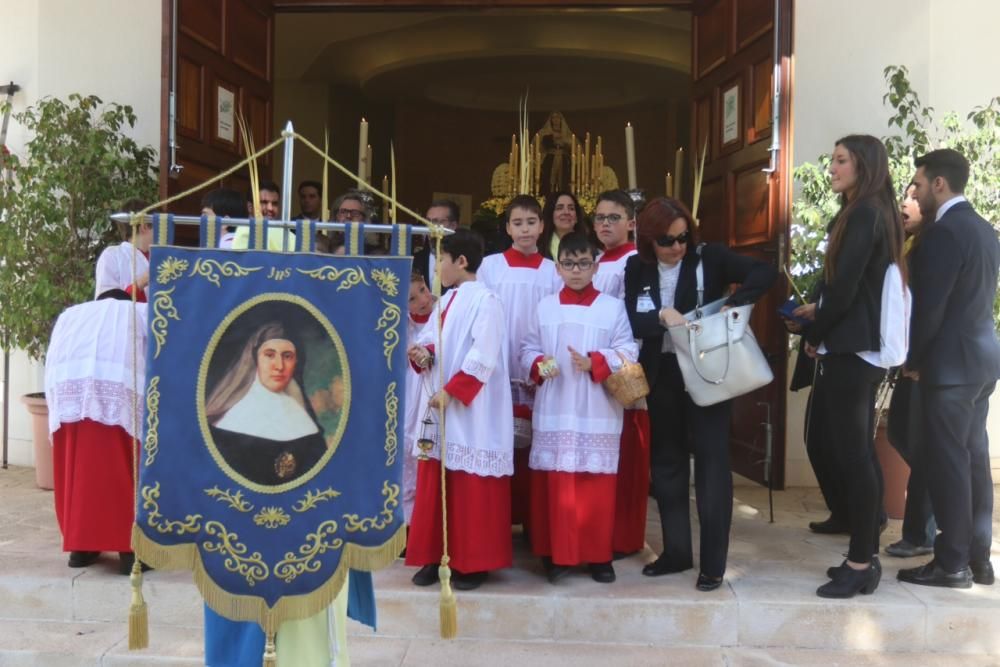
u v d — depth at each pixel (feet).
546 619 11.87
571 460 12.17
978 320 12.35
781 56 16.10
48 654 11.24
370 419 7.95
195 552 7.73
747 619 11.79
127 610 12.29
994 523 16.39
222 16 18.38
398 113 38.70
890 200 11.97
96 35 20.47
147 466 7.66
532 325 13.89
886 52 19.01
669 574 12.92
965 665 11.34
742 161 17.89
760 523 15.97
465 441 11.93
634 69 35.55
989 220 16.65
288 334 7.86
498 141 40.52
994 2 19.10
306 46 33.17
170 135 16.33
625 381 11.94
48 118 18.40
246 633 8.79
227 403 7.77
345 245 8.08
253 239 8.01
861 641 11.73
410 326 14.14
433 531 12.12
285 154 8.20
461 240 12.35
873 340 11.77
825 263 12.07
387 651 11.50
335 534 7.88
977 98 19.10
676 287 12.62
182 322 7.75
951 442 12.33
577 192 24.35
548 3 20.39
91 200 18.49
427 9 20.59
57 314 18.31
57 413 12.58
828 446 12.30
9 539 14.61
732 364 11.82
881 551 14.25
